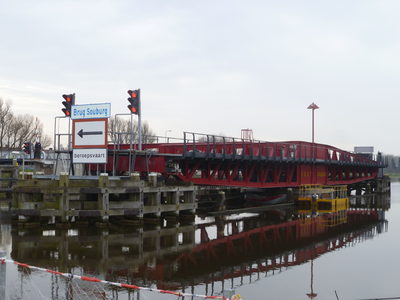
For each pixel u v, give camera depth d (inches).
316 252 1032.8
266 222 1540.4
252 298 673.6
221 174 2071.9
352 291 724.0
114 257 877.2
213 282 738.8
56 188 1188.5
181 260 885.8
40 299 595.2
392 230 1405.0
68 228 1198.9
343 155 2854.3
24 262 811.4
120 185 1237.7
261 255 978.1
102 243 1013.8
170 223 1403.8
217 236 1201.4
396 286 754.8
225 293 379.2
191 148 1905.8
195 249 1003.3
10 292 621.3
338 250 1061.1
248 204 2231.8
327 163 2481.5
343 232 1348.4
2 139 3855.8
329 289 731.4
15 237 1061.8
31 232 1134.4
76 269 772.6
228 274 800.9
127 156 1596.9
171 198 1443.2
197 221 1514.5
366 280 792.9
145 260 865.5
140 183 1272.1
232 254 971.3
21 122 3934.5
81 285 668.1
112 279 719.1
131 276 744.3
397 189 4702.3
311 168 2400.3
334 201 2076.8
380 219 1713.8
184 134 1525.6
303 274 826.8
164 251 961.5
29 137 3969.0
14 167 2156.7
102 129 1301.7
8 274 717.9
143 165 1551.4
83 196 1453.0
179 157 1513.3
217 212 1759.4
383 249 1077.8
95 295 624.4
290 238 1216.2
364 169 3440.0
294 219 1647.4
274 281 772.0
